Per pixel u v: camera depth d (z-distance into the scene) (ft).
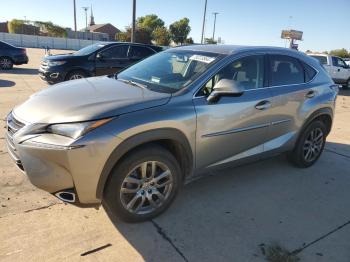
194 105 11.00
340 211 12.66
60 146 8.87
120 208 10.21
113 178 9.80
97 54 35.68
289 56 14.73
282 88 13.92
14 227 10.17
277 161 16.88
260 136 13.37
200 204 12.32
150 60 14.47
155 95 10.79
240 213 11.94
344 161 17.75
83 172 9.11
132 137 9.57
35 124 9.36
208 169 12.16
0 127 19.25
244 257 9.75
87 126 9.05
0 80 39.78
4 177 13.11
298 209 12.55
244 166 15.98
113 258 9.29
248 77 12.92
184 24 205.16
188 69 12.27
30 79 42.52
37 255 9.14
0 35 164.25
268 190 13.83
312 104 15.11
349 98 46.83
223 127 11.81
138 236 10.25
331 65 55.52
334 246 10.55
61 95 10.83
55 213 11.03
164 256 9.53
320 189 14.29
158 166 10.66
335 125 26.35
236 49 13.12
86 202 9.61
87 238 9.98
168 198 11.17
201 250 9.89
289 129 14.60
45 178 9.18
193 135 11.01
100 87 11.73
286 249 10.23
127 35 155.74
